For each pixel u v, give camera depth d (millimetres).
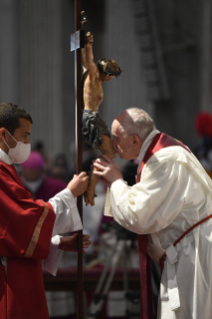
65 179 23094
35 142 34938
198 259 8414
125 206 8516
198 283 8320
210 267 8414
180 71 33344
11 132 8297
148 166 8648
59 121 34875
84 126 8750
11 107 8414
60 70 34719
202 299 8312
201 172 8883
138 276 13523
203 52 33000
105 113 33875
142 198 8367
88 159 21328
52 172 23125
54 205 8469
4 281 8016
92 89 8742
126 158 9227
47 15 34625
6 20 34938
